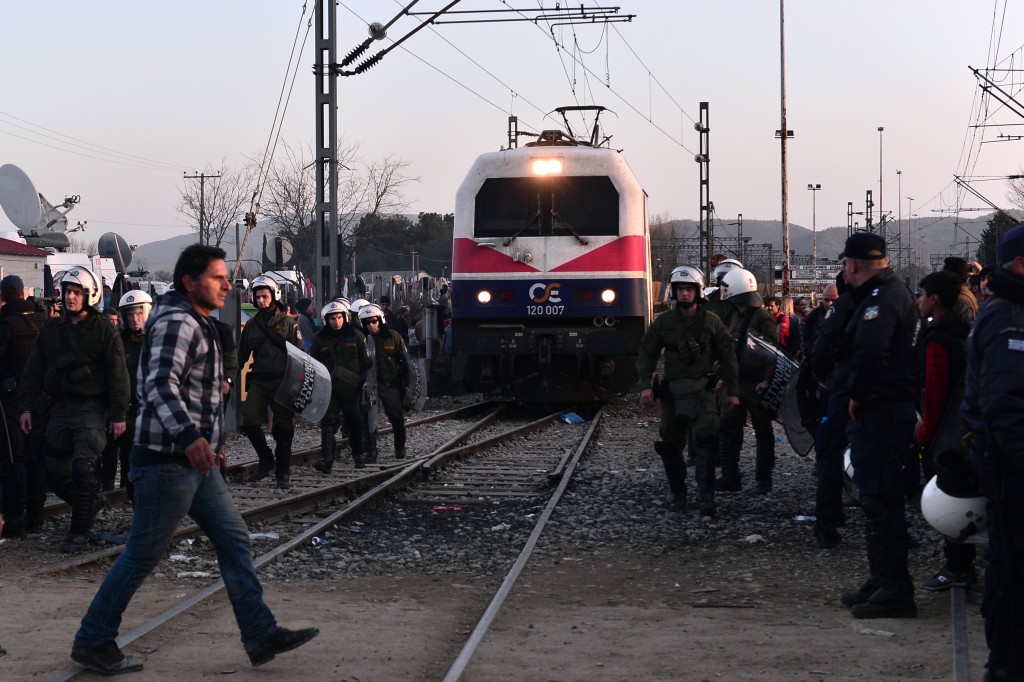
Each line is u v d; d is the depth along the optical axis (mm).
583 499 11156
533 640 5938
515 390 20219
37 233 30891
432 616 6613
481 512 10727
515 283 19156
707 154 49500
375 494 11078
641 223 19344
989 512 4863
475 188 19359
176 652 5672
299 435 16641
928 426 6055
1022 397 4613
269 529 9539
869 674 5219
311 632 5379
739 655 5602
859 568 7828
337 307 12656
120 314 10523
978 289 10555
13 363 8711
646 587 7387
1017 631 4719
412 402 14031
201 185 59031
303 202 53344
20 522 8688
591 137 24047
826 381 7770
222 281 5465
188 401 5293
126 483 10453
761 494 11016
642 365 9781
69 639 5875
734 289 10516
